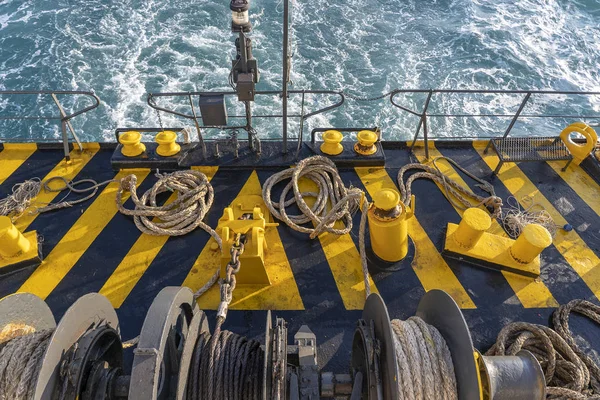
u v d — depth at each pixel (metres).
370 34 18.77
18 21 19.02
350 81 16.59
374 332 3.42
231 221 4.82
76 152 6.84
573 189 6.44
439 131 14.88
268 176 6.44
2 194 6.20
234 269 3.80
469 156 6.90
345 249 5.61
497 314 5.05
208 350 3.41
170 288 3.33
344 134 14.71
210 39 18.36
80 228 5.80
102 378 3.20
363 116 15.18
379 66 17.36
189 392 3.30
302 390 3.46
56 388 2.93
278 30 18.36
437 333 3.50
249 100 5.66
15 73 16.75
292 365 3.84
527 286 5.30
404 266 5.44
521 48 18.77
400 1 20.53
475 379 3.12
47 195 6.20
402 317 5.00
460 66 17.73
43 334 3.30
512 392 3.52
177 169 6.52
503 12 20.58
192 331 3.36
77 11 19.45
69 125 6.62
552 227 5.88
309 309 5.01
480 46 18.52
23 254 5.32
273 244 5.64
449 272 5.41
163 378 3.30
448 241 5.55
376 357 3.22
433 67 17.62
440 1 20.78
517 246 5.23
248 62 5.38
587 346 4.82
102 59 17.34
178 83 16.47
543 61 18.31
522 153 6.50
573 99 16.59
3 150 6.81
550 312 5.08
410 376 3.31
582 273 5.45
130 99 15.77
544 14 20.50
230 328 4.83
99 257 5.48
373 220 5.05
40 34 18.39
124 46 17.86
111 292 5.14
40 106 15.40
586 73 17.92
